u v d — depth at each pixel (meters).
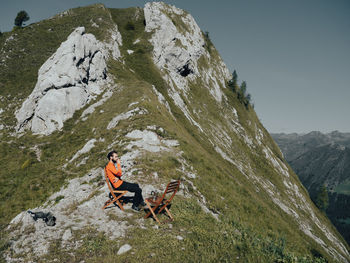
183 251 6.70
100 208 9.58
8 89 43.81
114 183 9.00
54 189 19.55
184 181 14.52
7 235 7.42
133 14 98.38
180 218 9.09
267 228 15.69
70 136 32.53
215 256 6.49
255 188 54.44
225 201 15.67
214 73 116.62
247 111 116.25
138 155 16.98
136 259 6.18
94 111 37.44
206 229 8.48
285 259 7.09
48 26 65.44
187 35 107.00
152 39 82.00
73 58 40.72
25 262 6.17
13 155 29.17
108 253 6.52
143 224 8.39
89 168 19.83
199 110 81.81
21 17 68.38
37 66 51.00
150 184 12.41
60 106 36.28
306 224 61.69
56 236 7.42
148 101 35.19
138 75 62.88
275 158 104.00
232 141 84.44
